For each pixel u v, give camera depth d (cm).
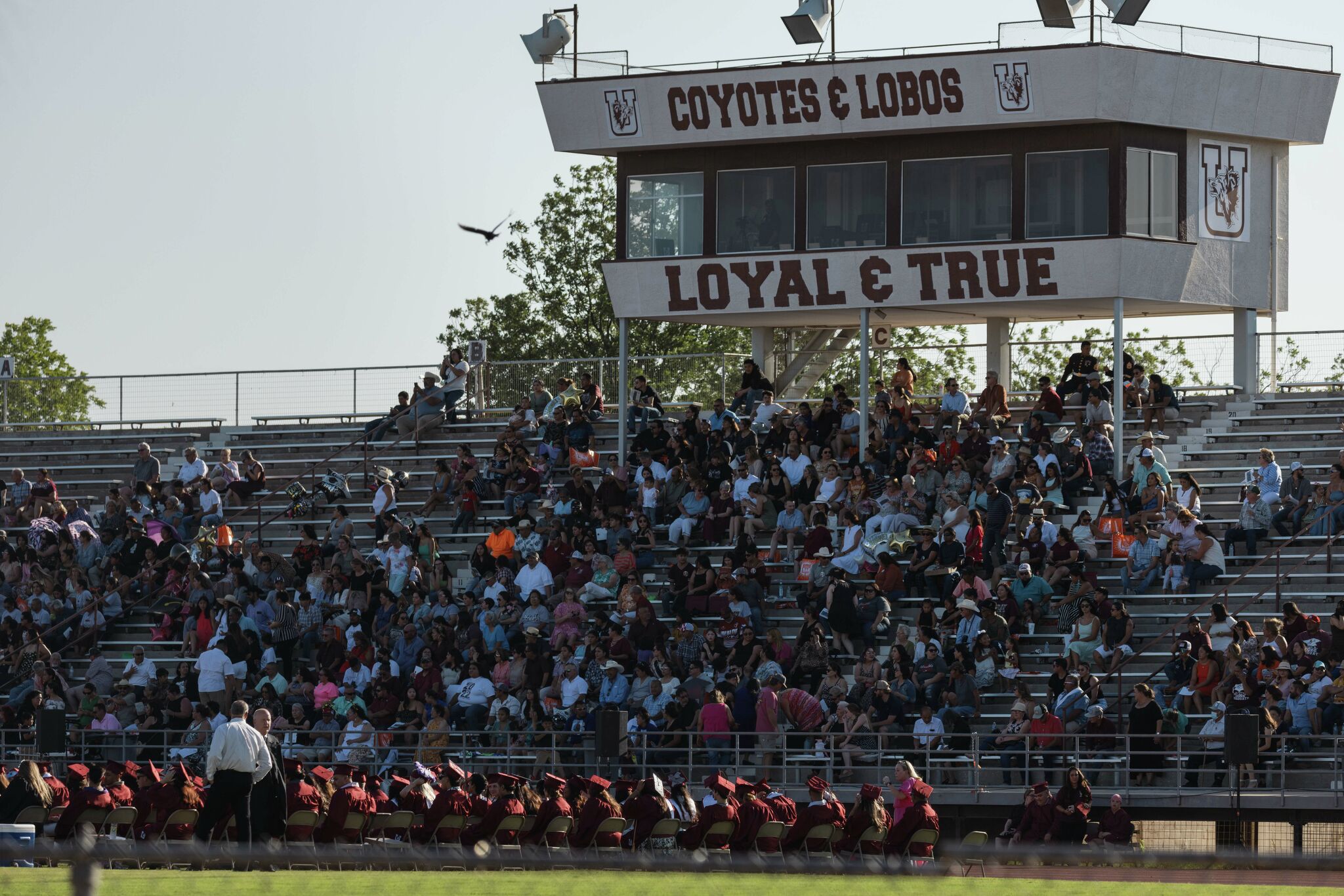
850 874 2064
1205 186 8369
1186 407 8475
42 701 7406
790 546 7562
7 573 8319
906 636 6556
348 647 7331
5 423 11181
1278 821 5731
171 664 7819
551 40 8675
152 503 8794
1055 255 8069
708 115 8494
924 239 8312
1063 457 7719
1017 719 6059
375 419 10075
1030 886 3603
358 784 5181
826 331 9756
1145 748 5988
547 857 2153
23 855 1939
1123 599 7006
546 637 7106
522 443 8931
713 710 6366
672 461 8175
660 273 8706
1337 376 8638
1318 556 7100
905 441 7869
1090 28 7950
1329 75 8444
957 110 8112
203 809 4369
